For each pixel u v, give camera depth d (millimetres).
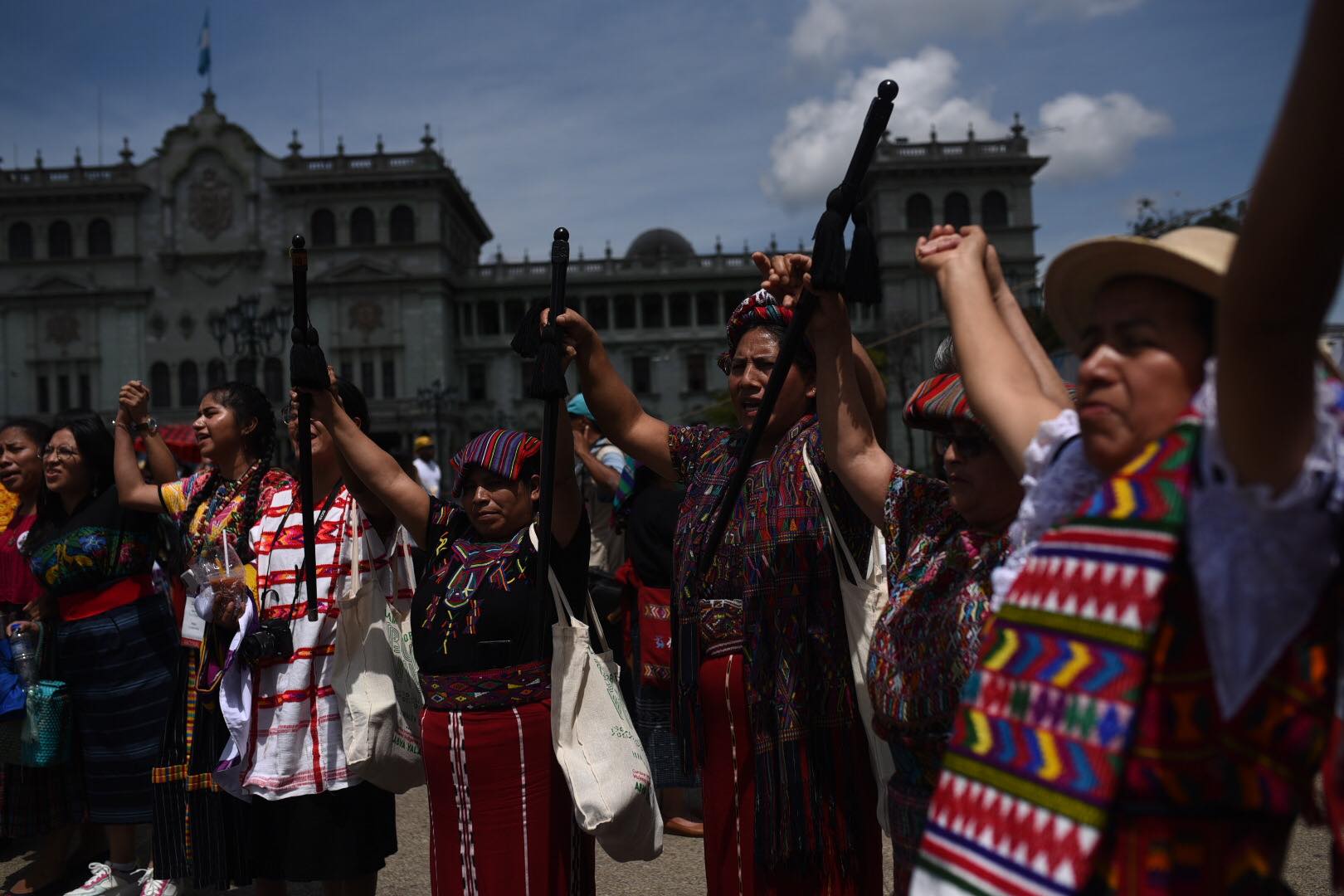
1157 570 1209
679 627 2783
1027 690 1271
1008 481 1884
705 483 2836
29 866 4820
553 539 2889
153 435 4504
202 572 3516
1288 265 1028
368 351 56281
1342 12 956
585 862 2934
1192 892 1239
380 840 3500
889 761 2463
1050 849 1205
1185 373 1313
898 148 56469
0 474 5027
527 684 2826
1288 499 1114
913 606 2002
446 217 59000
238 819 3561
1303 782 1252
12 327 56281
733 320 2883
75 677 4219
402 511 3102
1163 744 1244
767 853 2475
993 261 1878
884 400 2664
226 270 56344
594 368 2859
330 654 3426
